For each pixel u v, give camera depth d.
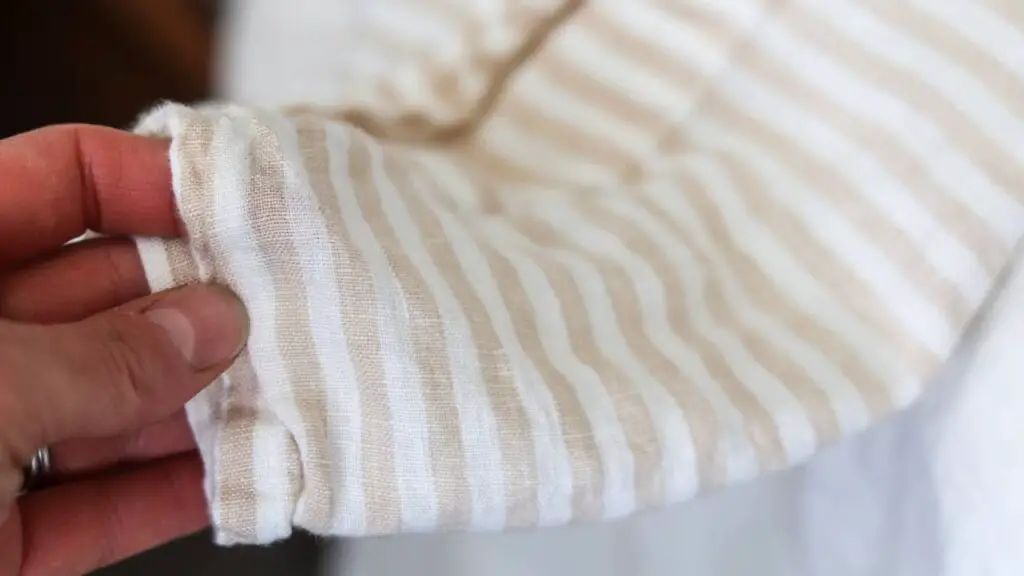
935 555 0.44
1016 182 0.42
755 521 0.48
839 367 0.41
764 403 0.40
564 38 0.48
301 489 0.37
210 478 0.38
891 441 0.45
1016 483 0.42
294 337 0.38
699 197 0.44
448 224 0.41
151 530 0.42
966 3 0.44
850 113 0.44
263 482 0.37
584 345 0.40
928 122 0.43
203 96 0.77
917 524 0.45
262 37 0.54
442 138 0.48
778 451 0.40
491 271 0.40
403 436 0.38
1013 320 0.43
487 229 0.42
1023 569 0.42
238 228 0.37
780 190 0.44
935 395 0.44
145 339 0.37
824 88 0.45
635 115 0.46
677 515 0.49
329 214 0.38
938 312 0.42
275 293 0.38
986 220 0.42
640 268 0.42
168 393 0.38
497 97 0.48
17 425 0.36
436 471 0.38
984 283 0.42
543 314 0.40
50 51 0.78
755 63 0.46
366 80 0.49
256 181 0.37
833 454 0.46
